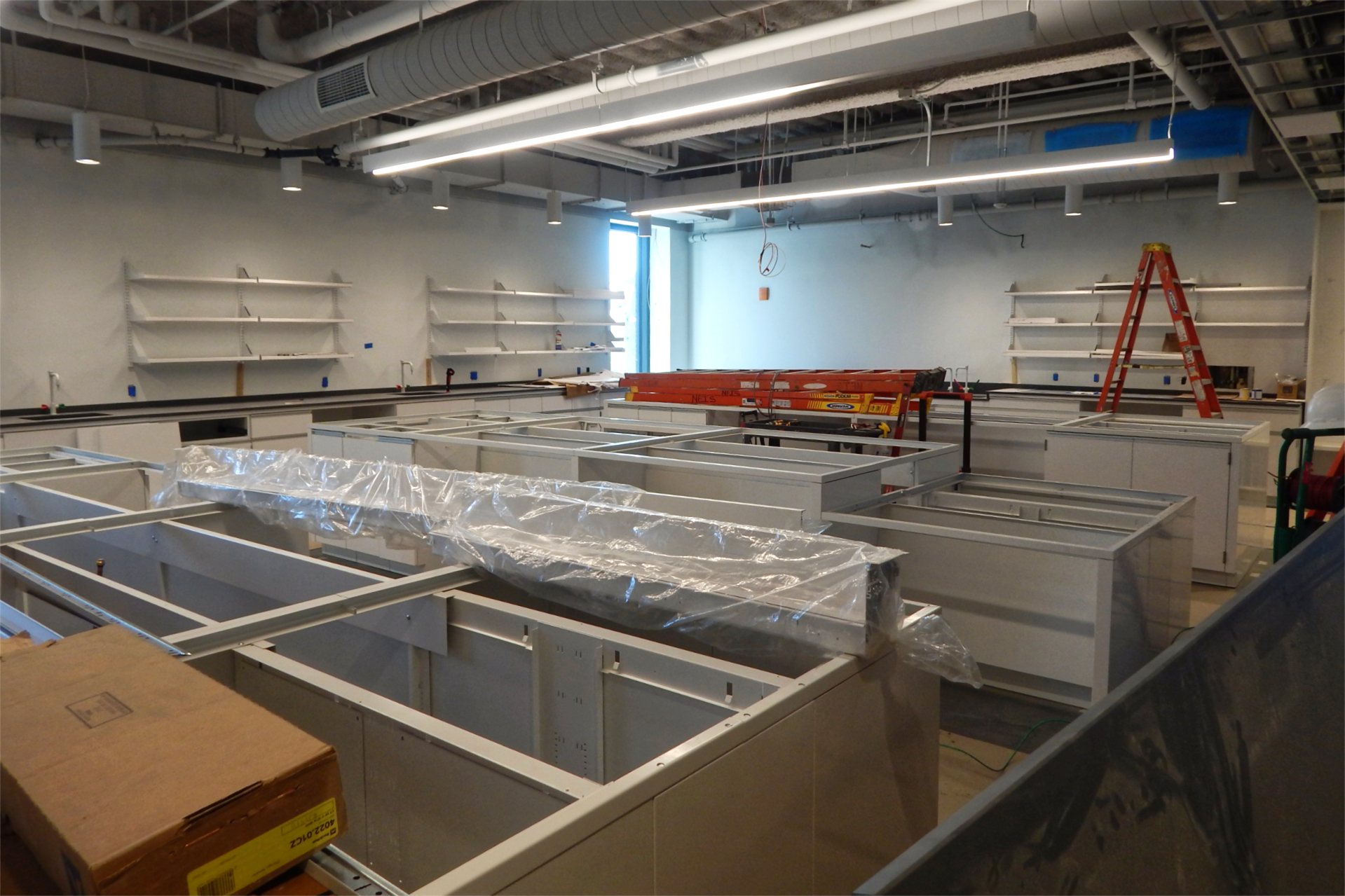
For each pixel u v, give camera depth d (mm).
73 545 2760
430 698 1911
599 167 8320
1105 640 2523
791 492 3352
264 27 4910
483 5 5125
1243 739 1310
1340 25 3551
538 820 1167
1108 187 7469
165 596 2666
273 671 1519
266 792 900
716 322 10328
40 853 874
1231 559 4402
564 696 1671
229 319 6125
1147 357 7105
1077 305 7828
